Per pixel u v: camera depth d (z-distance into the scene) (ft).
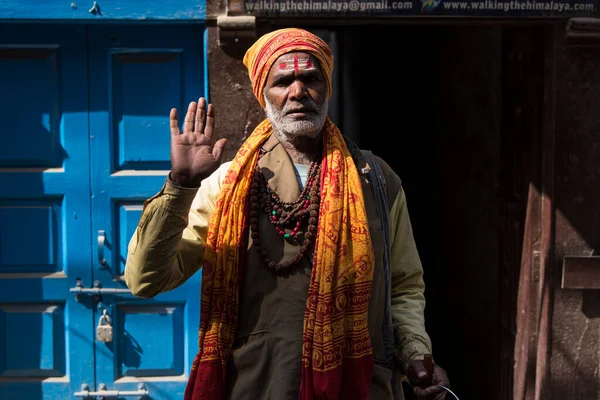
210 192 6.59
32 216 10.93
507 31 11.48
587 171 10.50
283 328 6.07
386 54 15.38
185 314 11.14
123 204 11.02
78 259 10.99
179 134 5.84
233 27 9.84
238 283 6.19
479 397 13.20
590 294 10.75
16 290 10.96
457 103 14.10
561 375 10.83
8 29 10.66
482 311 13.03
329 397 5.87
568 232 10.61
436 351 15.62
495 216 12.35
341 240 6.13
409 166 15.88
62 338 11.09
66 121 10.84
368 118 15.19
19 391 11.05
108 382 11.11
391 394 6.48
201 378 6.09
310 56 6.35
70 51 10.75
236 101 10.20
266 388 6.06
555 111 10.37
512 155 11.44
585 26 10.03
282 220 6.24
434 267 15.75
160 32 10.73
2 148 10.83
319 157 6.62
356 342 6.04
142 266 5.90
